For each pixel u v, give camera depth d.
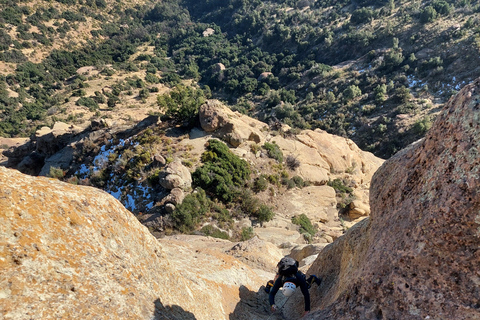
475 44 53.00
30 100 73.75
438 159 2.59
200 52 103.25
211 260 6.16
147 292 2.81
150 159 23.75
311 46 81.31
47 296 2.06
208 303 4.10
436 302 2.33
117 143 27.39
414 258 2.49
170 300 3.10
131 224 3.10
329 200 26.55
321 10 97.19
